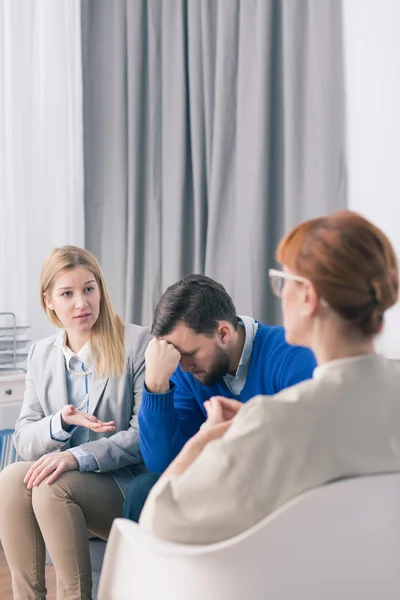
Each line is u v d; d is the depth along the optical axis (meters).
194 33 3.30
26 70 3.52
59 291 2.03
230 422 1.18
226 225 3.20
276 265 3.07
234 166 3.18
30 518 1.86
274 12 3.04
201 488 0.99
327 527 0.94
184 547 1.00
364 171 2.85
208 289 1.66
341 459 0.96
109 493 1.87
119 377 2.04
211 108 3.26
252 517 0.98
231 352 1.71
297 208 2.97
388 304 1.02
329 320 1.02
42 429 1.97
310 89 2.94
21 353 3.21
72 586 1.78
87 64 3.65
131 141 3.51
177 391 1.87
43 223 3.58
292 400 0.98
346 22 2.88
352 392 0.98
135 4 3.49
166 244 3.40
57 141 3.60
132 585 1.06
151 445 1.73
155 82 3.47
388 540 0.96
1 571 2.57
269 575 0.95
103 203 3.66
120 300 3.60
